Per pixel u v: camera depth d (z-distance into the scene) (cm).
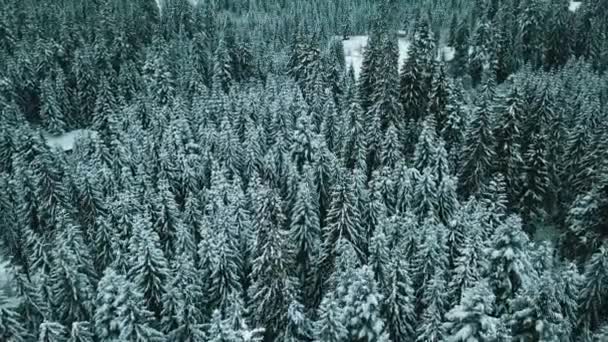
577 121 6141
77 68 8588
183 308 3328
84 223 5009
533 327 2712
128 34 10562
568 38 9762
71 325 3706
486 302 2445
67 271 3556
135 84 9088
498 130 5344
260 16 15062
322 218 5022
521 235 3400
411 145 6091
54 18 11075
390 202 4669
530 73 7719
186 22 12350
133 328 3064
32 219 5091
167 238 4550
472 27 11988
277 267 3534
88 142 6519
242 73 9950
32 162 5453
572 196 5409
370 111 6494
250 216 4825
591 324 3391
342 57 10888
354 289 2900
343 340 2888
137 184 5059
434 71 6800
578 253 4538
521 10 10581
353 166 5547
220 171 5112
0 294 3553
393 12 14338
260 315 3631
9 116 7594
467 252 3231
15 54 9244
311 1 15888
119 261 3994
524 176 5028
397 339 3250
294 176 4906
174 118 6788
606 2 10619
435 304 2902
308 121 5722
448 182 4450
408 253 3794
